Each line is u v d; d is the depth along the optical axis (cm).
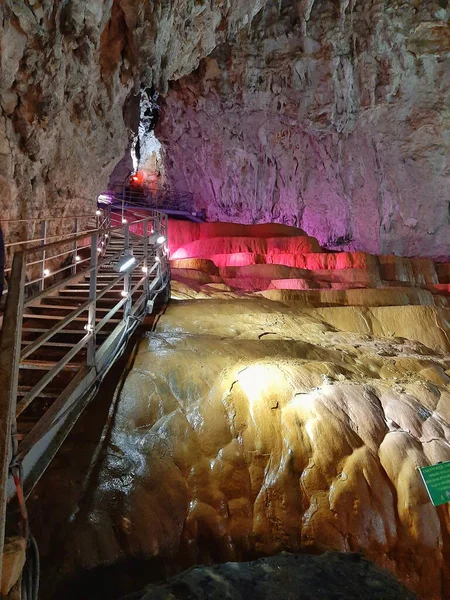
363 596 229
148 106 1414
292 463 356
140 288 634
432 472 331
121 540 278
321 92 1149
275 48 1120
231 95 1222
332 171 1309
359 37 1062
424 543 328
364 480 348
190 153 1473
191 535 310
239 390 403
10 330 212
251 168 1406
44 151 573
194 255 1100
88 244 753
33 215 576
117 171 1698
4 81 489
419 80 1093
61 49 540
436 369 518
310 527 325
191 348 468
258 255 1007
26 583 198
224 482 342
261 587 233
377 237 1283
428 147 1163
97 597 259
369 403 411
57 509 277
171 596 221
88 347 352
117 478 309
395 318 719
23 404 233
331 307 737
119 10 670
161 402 386
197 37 830
